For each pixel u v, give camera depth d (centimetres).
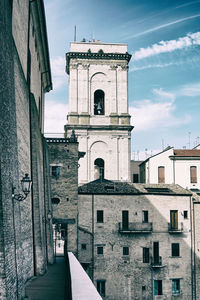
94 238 3844
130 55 5172
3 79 1210
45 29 2742
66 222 3344
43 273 2095
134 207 3966
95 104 5169
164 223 4006
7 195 1162
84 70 5122
